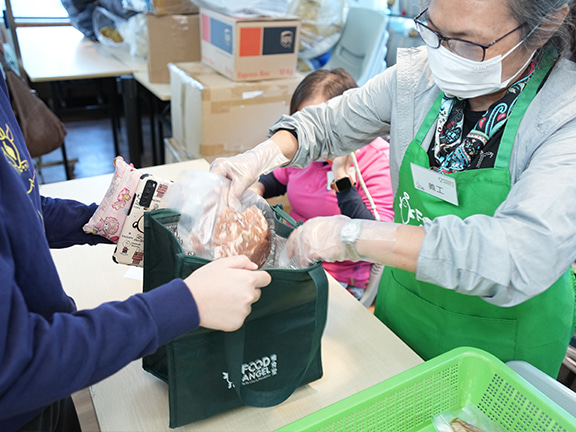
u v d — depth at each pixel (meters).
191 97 2.27
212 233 0.86
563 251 0.70
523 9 0.73
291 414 0.86
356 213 1.46
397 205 1.13
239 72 2.23
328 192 1.66
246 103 2.28
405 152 1.04
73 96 4.34
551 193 0.71
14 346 0.49
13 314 0.50
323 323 0.84
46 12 3.93
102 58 3.12
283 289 0.78
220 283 0.64
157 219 0.81
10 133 0.66
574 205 0.71
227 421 0.84
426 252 0.74
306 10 2.93
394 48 3.07
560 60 0.86
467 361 0.90
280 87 2.32
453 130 0.97
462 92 0.89
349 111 1.14
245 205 1.00
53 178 3.33
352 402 0.77
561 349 1.06
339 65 3.11
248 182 1.01
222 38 2.27
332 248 0.83
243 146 2.39
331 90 1.58
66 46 3.35
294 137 1.16
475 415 0.90
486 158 0.92
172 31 2.62
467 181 0.92
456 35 0.80
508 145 0.87
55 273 0.66
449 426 0.87
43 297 0.64
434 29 0.85
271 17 2.24
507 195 0.86
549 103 0.84
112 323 0.55
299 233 0.88
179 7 2.58
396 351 1.02
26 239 0.58
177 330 0.60
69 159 3.57
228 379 0.82
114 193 0.93
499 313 0.98
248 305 0.66
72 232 0.99
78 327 0.54
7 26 3.18
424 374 0.85
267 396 0.82
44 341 0.51
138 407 0.85
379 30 2.78
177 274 0.73
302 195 1.72
